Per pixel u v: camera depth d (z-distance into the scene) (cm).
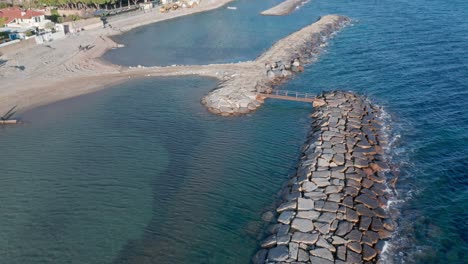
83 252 2952
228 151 4253
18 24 9281
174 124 4875
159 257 2894
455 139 4319
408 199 3425
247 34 9644
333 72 6562
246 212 3328
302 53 7556
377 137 4416
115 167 3984
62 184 3738
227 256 2886
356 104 5166
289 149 4297
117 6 12875
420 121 4766
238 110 5219
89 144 4422
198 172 3884
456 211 3272
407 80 5944
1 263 2870
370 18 10206
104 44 8750
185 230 3141
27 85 6125
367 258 2770
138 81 6338
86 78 6475
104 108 5353
